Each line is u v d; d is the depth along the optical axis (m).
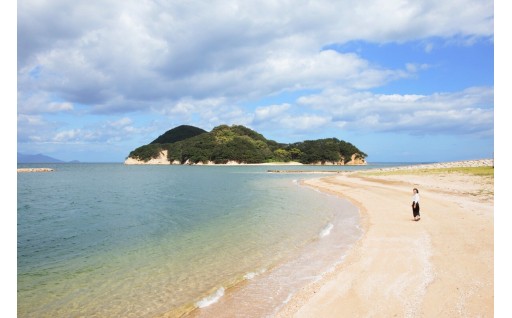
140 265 13.09
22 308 9.42
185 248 15.45
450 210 20.31
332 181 50.94
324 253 13.82
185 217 23.67
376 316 7.86
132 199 34.91
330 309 8.38
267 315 8.67
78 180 68.12
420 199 25.66
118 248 15.70
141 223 21.69
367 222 19.17
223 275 11.73
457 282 9.38
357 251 13.09
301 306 8.68
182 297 9.98
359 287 9.52
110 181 64.62
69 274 12.16
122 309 9.29
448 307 8.02
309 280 10.91
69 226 20.94
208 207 28.44
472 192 27.58
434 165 66.69
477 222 16.61
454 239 13.80
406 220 18.62
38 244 16.58
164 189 46.50
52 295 10.29
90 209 27.94
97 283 11.24
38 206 29.98
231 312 8.92
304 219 21.64
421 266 10.87
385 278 10.05
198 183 58.00
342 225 19.19
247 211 25.73
